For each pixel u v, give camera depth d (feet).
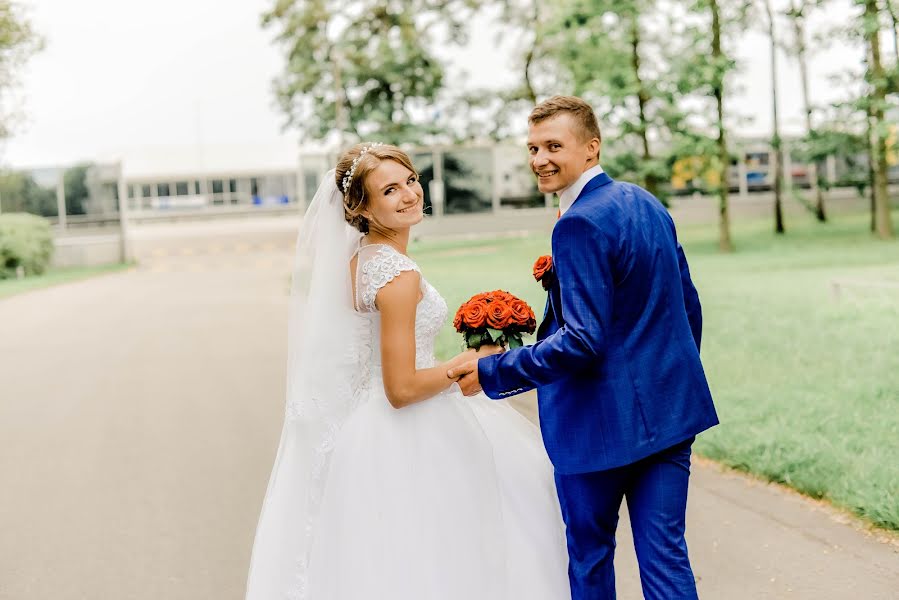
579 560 9.57
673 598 8.74
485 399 10.62
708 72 66.03
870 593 11.59
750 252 71.87
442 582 9.00
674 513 8.99
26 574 14.02
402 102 114.93
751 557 13.01
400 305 8.90
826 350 26.32
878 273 49.14
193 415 25.82
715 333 30.76
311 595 9.18
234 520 16.20
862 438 17.66
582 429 8.96
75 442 23.00
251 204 180.96
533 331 9.62
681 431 8.90
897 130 73.41
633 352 8.80
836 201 111.55
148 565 14.20
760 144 109.81
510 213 110.63
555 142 9.02
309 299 9.69
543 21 85.20
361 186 9.07
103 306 62.23
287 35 110.32
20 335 47.47
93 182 111.96
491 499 9.43
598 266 8.51
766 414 20.08
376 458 9.20
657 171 70.54
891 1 64.49
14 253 93.50
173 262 109.09
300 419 9.57
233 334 44.37
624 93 67.46
